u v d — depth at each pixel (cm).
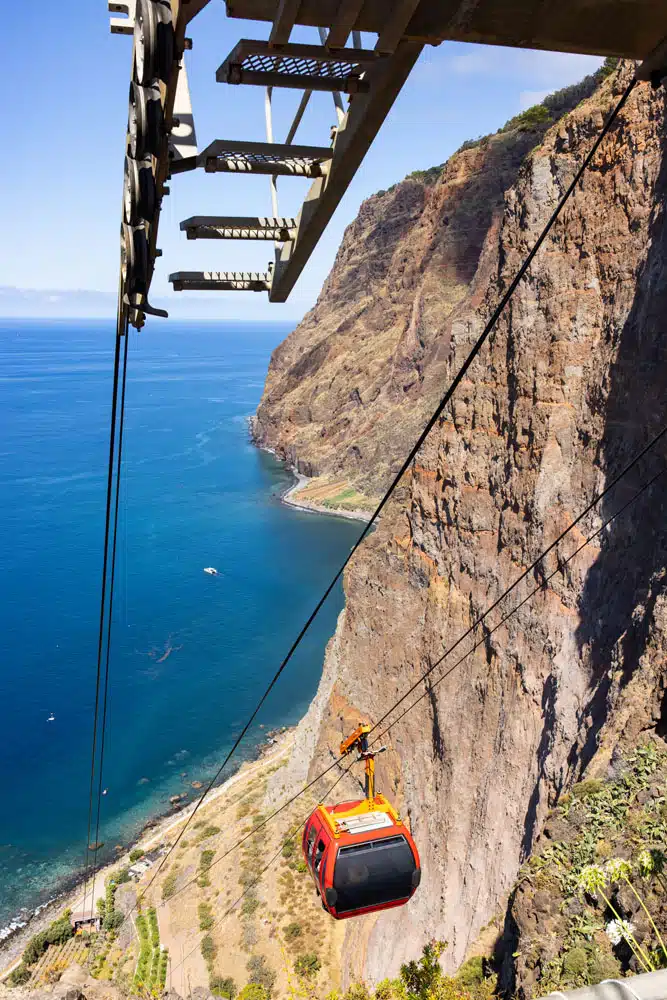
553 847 2831
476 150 16475
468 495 5212
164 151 485
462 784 4878
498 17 525
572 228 4581
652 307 3953
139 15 454
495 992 2881
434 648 5400
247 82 542
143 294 541
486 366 5147
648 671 3100
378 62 537
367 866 1537
